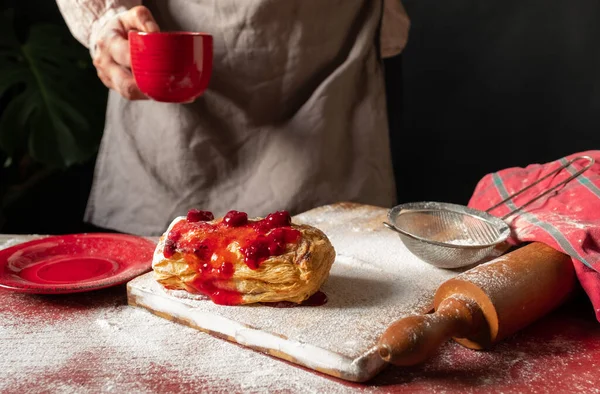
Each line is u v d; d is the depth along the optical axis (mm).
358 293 1044
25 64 2311
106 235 1339
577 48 2549
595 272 1009
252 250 974
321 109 1749
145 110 1808
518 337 977
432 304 1001
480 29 2684
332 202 1836
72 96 2344
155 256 1039
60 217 2990
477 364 893
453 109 2836
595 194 1213
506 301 892
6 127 2209
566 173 1322
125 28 1530
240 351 927
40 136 2240
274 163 1804
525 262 987
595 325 1022
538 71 2643
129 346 940
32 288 1055
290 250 991
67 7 1598
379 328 916
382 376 861
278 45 1697
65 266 1213
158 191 1849
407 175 3016
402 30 1861
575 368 883
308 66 1738
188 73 1299
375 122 1845
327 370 858
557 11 2541
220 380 846
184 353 919
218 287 1011
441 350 932
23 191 2641
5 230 2895
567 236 1056
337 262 1188
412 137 2953
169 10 1742
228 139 1822
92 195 1968
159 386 829
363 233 1373
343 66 1760
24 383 834
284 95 1771
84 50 2465
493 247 1194
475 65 2738
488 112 2781
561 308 1085
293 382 844
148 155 1843
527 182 1381
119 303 1095
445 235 1294
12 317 1035
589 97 2588
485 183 1449
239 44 1700
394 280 1101
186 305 999
